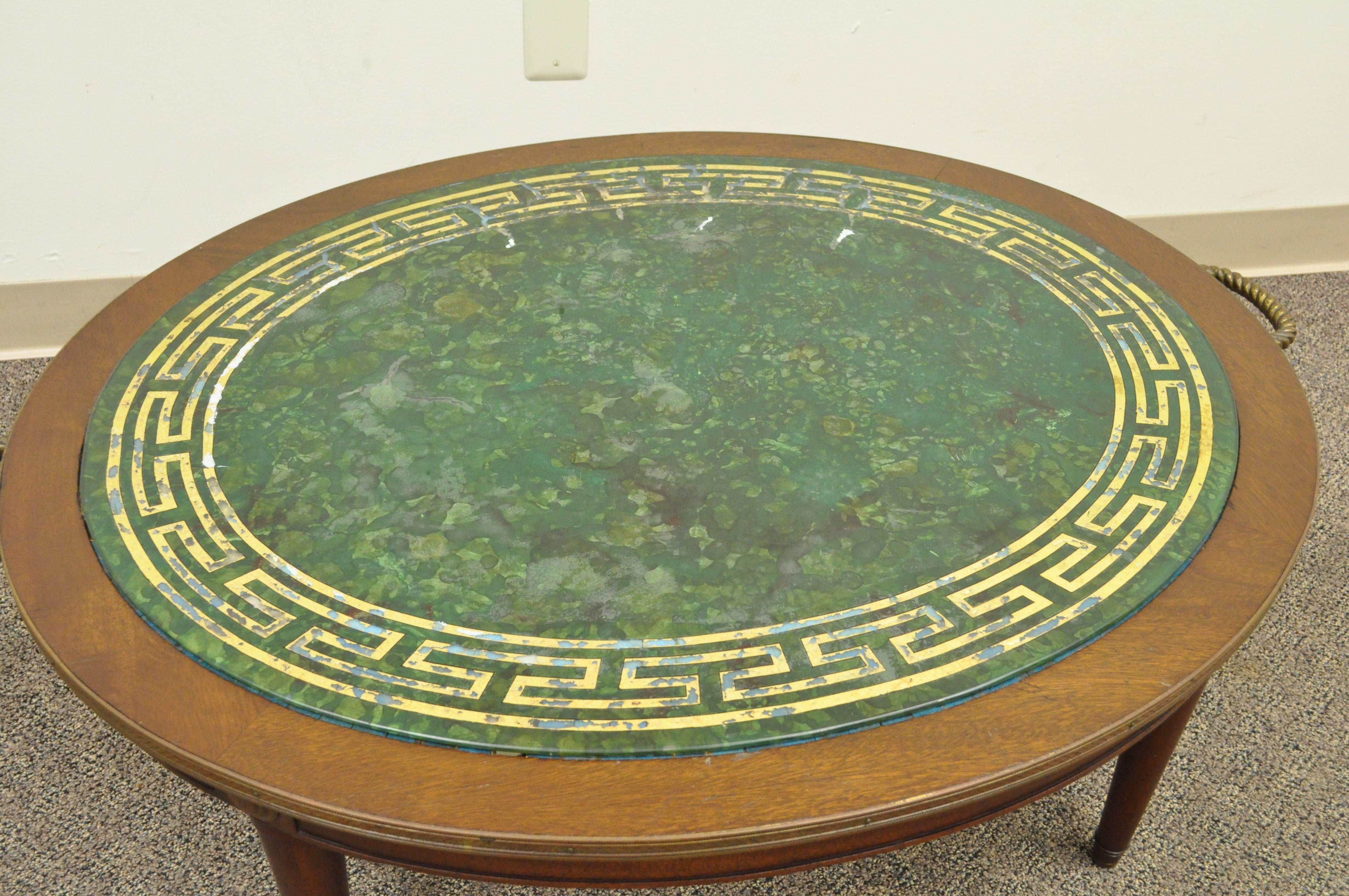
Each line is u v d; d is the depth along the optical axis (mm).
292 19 3107
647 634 1240
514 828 1026
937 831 1183
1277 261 3910
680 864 1117
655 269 1951
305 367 1700
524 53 3271
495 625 1253
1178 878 2021
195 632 1234
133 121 3184
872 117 3539
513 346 1759
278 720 1136
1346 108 3627
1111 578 1299
